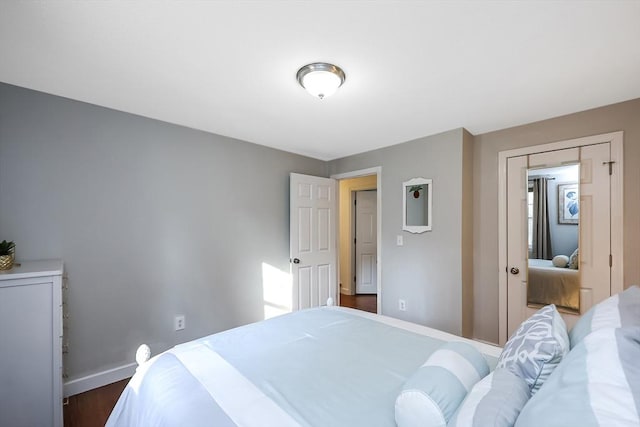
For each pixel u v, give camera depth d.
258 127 2.70
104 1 1.16
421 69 1.69
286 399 1.00
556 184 2.45
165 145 2.53
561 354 0.89
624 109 2.15
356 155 3.67
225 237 2.92
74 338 2.06
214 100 2.11
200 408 0.94
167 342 2.50
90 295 2.13
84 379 2.08
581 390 0.63
